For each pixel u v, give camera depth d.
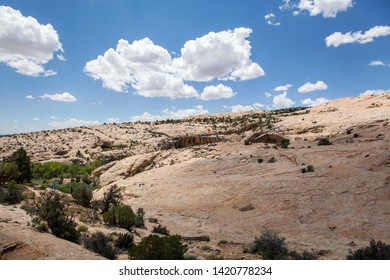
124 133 132.62
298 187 29.22
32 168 72.69
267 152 45.41
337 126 63.28
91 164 85.31
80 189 30.06
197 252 17.50
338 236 20.59
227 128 114.69
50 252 12.48
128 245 17.03
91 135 137.12
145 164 57.44
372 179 27.61
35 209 20.25
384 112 64.94
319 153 38.91
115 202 28.78
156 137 117.12
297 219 24.12
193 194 34.31
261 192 30.06
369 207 23.56
